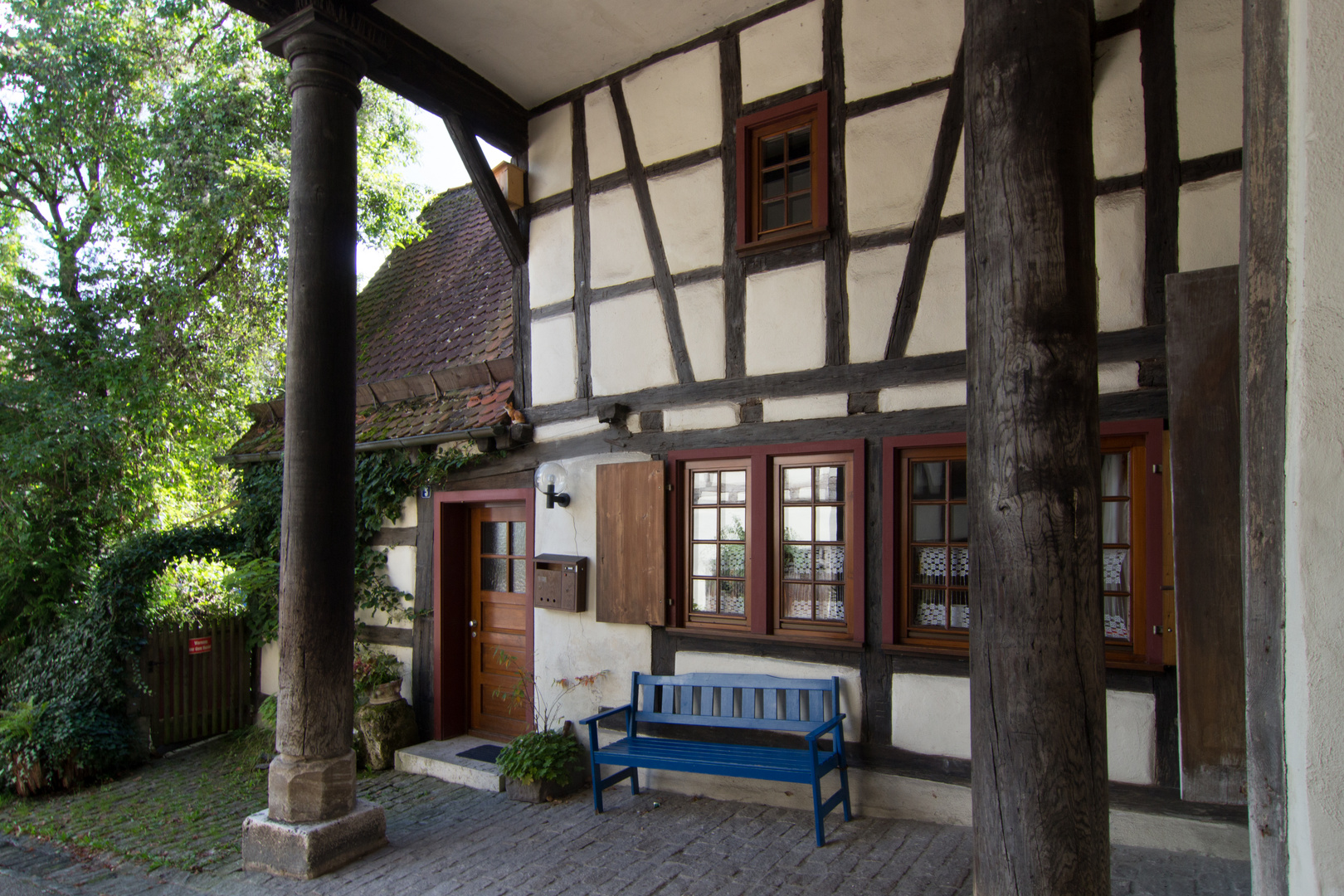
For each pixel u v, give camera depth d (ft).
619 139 19.84
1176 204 13.30
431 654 22.54
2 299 29.71
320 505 14.64
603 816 16.37
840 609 16.42
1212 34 13.15
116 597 23.11
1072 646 7.91
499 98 20.75
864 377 16.10
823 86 16.78
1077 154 8.30
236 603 25.41
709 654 17.72
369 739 20.99
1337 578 5.28
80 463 28.02
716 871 13.48
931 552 15.52
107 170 31.73
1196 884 11.85
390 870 14.07
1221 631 7.88
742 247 17.56
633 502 18.75
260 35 15.33
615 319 19.70
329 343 14.87
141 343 30.37
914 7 15.81
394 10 17.44
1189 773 7.92
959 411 15.10
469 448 22.34
